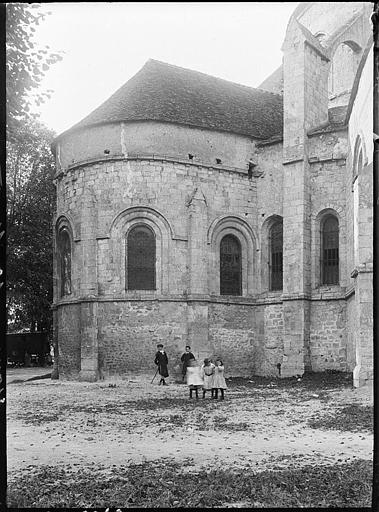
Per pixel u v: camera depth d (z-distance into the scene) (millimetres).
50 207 33500
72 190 26672
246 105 30609
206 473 8383
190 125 26391
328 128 25609
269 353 26625
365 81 18594
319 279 25625
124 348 24859
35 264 33844
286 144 26234
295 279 25250
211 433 11984
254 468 8867
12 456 9969
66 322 26438
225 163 27266
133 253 25531
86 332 25031
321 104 27375
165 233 25484
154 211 25453
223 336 26281
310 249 25656
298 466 8898
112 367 24891
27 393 20875
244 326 26969
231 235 27469
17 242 33094
